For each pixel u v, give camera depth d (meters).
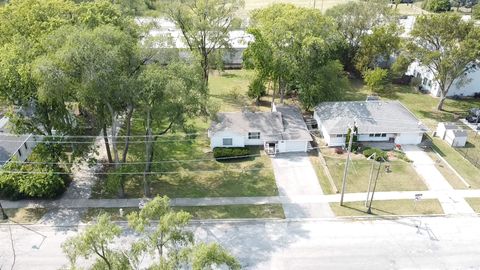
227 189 40.50
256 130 46.88
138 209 37.62
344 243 34.03
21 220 36.31
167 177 42.25
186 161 41.94
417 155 46.12
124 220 36.09
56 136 39.06
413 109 57.31
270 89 62.50
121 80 33.47
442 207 38.22
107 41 34.06
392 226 35.88
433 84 61.59
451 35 52.22
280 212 37.41
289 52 50.78
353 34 67.81
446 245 33.94
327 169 43.16
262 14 58.16
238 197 39.38
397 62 57.44
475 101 60.03
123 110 38.56
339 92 54.00
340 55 67.00
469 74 59.94
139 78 33.81
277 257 32.53
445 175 42.75
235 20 56.75
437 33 52.56
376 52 63.34
